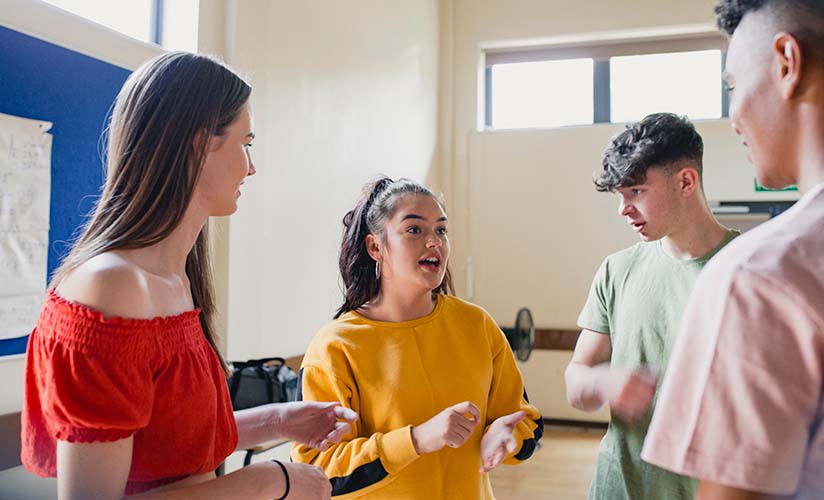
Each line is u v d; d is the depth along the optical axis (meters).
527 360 5.56
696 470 0.56
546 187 5.74
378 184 1.48
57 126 2.10
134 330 0.78
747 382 0.55
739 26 0.65
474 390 1.36
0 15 1.90
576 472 4.17
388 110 4.89
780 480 0.54
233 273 2.95
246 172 0.98
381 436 1.22
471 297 5.86
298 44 3.56
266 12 3.22
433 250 1.34
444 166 6.07
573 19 5.80
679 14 5.54
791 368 0.54
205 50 2.80
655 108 5.69
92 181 2.24
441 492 1.28
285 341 3.43
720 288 0.58
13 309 1.95
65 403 0.74
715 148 5.32
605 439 1.45
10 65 1.94
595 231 5.60
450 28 6.11
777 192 5.14
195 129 0.88
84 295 0.77
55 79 2.10
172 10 2.78
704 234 1.37
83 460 0.75
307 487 0.96
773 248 0.57
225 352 2.89
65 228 2.13
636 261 1.51
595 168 5.63
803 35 0.59
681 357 0.61
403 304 1.40
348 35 4.21
